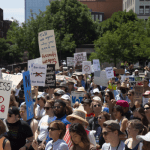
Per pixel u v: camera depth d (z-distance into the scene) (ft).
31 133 16.71
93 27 188.44
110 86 34.73
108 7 333.42
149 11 224.74
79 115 16.16
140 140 13.34
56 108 18.38
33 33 149.79
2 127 14.62
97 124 19.63
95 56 128.47
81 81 42.60
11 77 34.24
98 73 45.98
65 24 180.34
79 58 54.85
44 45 34.94
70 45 160.86
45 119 19.77
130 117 21.26
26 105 19.25
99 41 127.65
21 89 36.40
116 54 123.75
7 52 270.67
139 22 158.40
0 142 14.71
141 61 154.20
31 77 24.86
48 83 29.89
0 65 281.13
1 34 336.29
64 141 14.53
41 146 16.89
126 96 33.24
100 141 18.38
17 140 16.21
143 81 34.12
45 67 24.89
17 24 158.51
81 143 13.65
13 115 15.97
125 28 126.31
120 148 13.41
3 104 15.25
